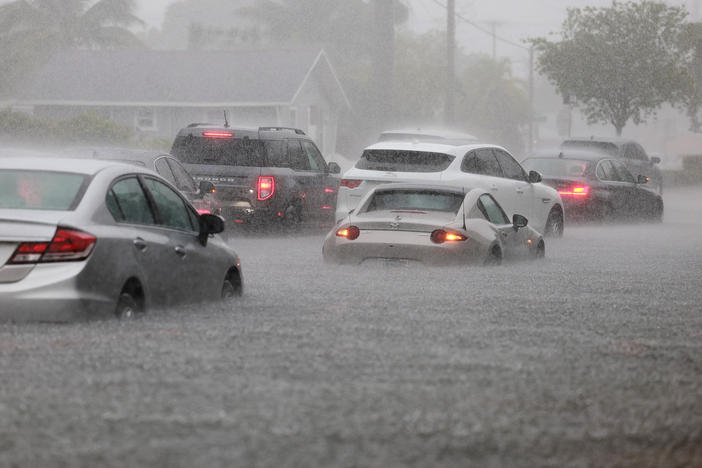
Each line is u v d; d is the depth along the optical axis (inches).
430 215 1423.5
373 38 5403.5
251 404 633.0
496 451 553.0
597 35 4598.9
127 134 3690.9
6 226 855.7
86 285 860.0
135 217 954.7
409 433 579.2
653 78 4537.4
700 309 1059.9
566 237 2220.7
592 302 1096.8
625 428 599.2
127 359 749.9
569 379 715.4
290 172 2154.3
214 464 523.2
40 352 765.3
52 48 6515.8
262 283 1219.9
